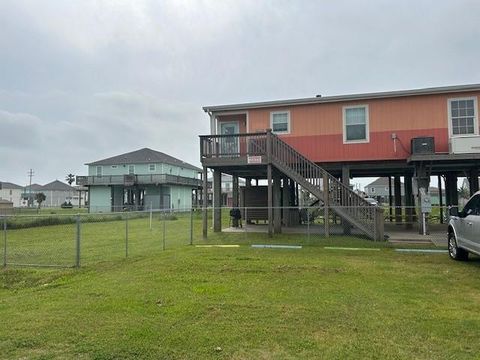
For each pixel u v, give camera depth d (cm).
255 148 1558
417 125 1594
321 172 1433
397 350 397
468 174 1903
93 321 499
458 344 412
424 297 605
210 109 1820
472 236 850
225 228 1944
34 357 388
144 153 5759
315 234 1548
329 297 607
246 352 396
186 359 380
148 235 1714
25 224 2266
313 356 384
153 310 545
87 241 1493
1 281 810
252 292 643
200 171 6619
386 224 2097
